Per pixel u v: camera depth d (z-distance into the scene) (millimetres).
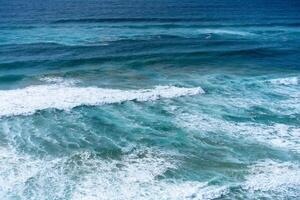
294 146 13242
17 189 10477
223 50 28406
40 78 20422
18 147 12836
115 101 17000
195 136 13953
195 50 28297
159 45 30047
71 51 27172
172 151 12875
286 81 20625
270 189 10641
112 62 24250
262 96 18281
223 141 13578
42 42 30188
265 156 12539
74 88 18656
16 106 16000
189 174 11422
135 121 15195
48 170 11477
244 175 11359
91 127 14586
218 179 11125
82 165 11859
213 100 17578
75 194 10305
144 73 21969
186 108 16578
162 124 14930
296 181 11039
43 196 10219
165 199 10070
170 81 20422
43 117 15258
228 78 21312
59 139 13555
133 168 11734
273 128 14688
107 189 10562
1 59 24406
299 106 17047
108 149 12914
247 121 15297
